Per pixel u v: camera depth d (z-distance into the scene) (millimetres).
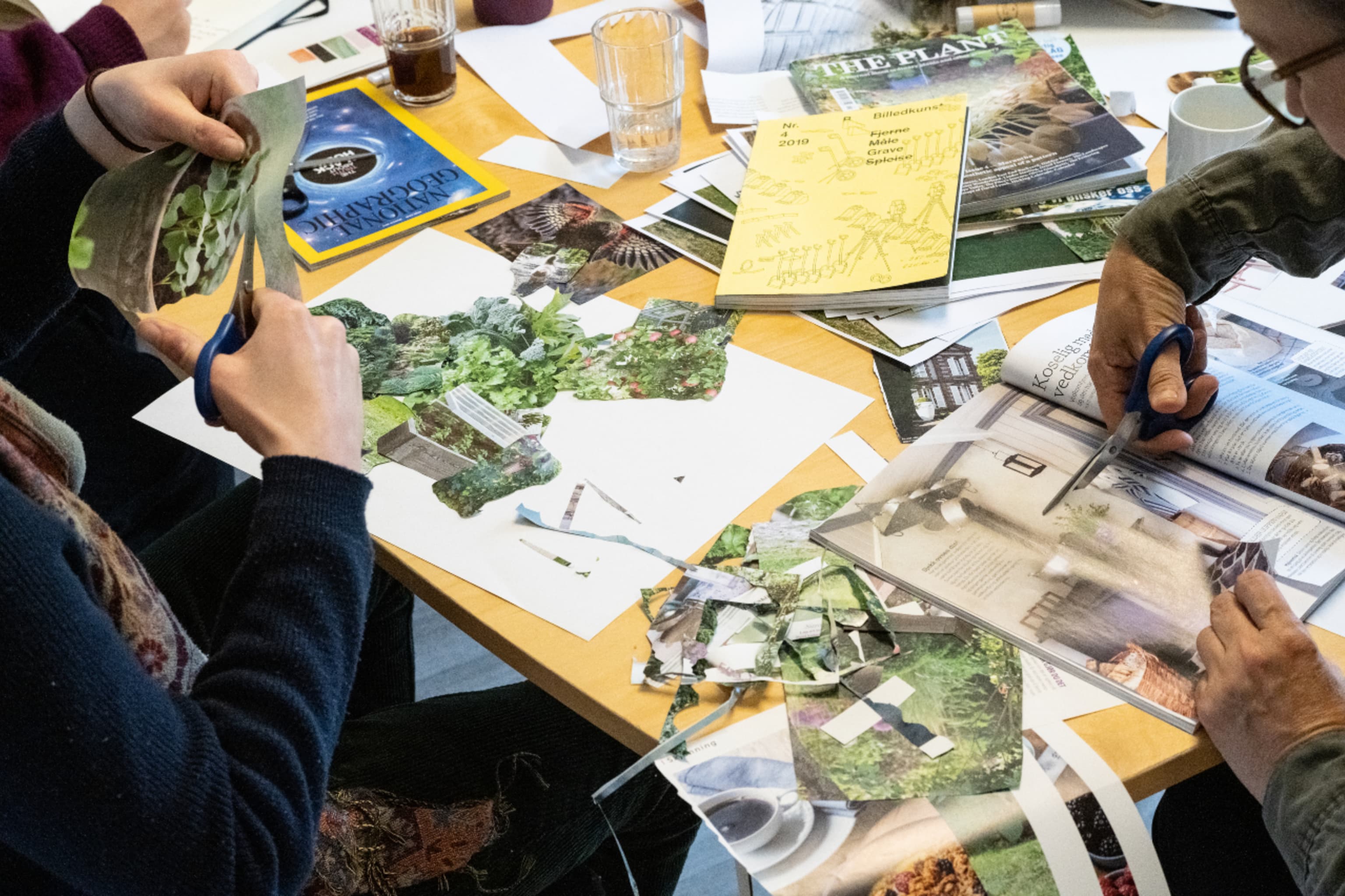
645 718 690
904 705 676
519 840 859
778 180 1067
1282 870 820
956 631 710
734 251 1007
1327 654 678
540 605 754
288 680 614
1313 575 717
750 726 676
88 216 727
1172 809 891
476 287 1017
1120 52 1212
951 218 997
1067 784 632
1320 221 833
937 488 798
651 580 765
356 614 657
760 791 642
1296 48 611
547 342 957
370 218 1094
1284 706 631
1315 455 767
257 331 702
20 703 523
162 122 805
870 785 640
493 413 897
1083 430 840
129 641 672
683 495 820
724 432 867
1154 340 795
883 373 907
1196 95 1016
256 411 671
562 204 1101
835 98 1155
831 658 703
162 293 770
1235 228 839
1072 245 1006
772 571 758
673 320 969
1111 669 682
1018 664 690
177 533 1055
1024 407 863
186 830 560
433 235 1073
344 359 709
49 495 622
